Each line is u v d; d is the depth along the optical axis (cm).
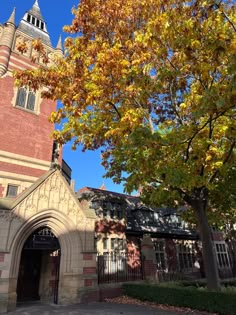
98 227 1978
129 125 920
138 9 1009
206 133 973
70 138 1242
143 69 876
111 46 1039
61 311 1165
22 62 2042
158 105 1251
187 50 788
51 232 1466
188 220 1783
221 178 1301
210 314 1113
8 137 1792
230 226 2348
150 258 1827
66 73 1034
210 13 782
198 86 915
